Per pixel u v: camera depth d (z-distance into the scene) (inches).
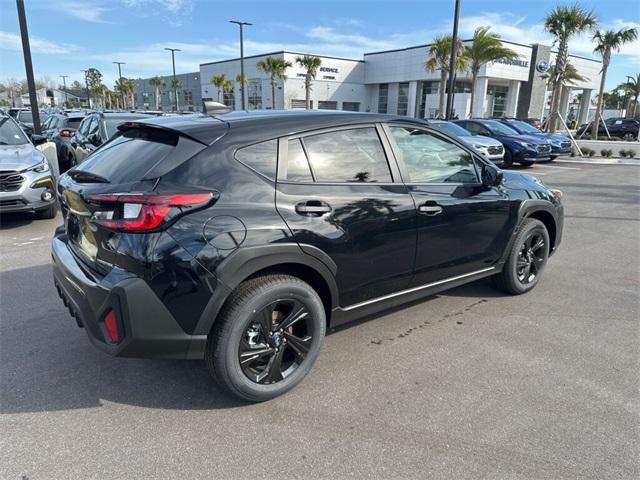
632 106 2509.8
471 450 95.7
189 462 92.0
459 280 154.1
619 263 223.9
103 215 97.4
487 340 143.9
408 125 136.8
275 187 107.3
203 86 2379.4
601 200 398.3
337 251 115.1
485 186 153.8
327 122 119.9
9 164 255.4
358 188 120.3
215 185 100.7
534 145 612.7
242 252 99.7
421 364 129.6
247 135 108.0
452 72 731.4
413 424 103.9
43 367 125.5
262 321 106.9
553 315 162.7
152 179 98.2
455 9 709.3
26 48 439.8
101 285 96.6
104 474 88.4
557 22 945.5
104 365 127.2
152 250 93.4
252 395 108.7
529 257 178.1
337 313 122.8
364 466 91.4
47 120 612.4
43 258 215.8
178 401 111.9
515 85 1748.3
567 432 101.5
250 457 93.5
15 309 160.9
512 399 113.5
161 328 96.7
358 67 2025.1
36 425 102.2
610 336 147.3
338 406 110.4
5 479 86.6
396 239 128.0
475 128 663.8
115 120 339.3
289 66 1806.1
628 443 98.3
